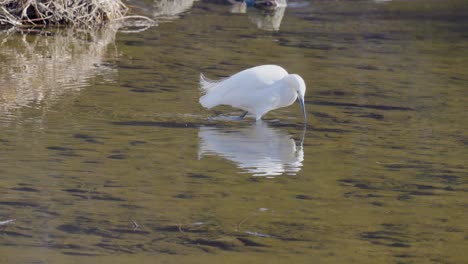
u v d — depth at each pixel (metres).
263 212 9.83
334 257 8.61
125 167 11.27
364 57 20.09
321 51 20.55
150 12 25.08
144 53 19.38
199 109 14.63
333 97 15.99
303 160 11.97
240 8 26.62
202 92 15.77
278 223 9.50
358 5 27.73
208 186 10.67
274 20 24.67
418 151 12.62
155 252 8.57
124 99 14.98
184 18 24.34
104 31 21.98
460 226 9.61
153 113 14.16
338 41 21.94
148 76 17.00
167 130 13.22
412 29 24.06
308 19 25.08
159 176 10.98
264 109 13.83
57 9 22.52
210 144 12.56
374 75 18.16
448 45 22.05
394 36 22.94
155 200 10.09
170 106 14.68
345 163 11.90
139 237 8.95
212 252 8.62
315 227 9.42
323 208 10.05
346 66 18.97
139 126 13.32
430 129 13.92
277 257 8.55
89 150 11.95
